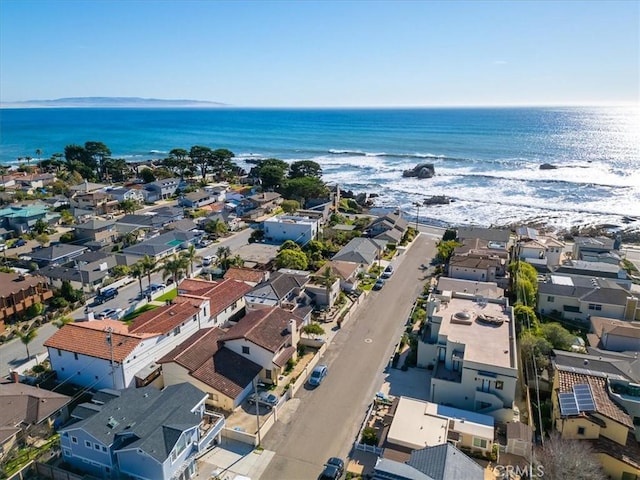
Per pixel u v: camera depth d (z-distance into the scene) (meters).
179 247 95.06
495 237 94.88
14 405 43.66
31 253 87.19
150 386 45.91
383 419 45.09
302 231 99.19
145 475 35.84
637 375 47.38
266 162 177.50
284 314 57.56
